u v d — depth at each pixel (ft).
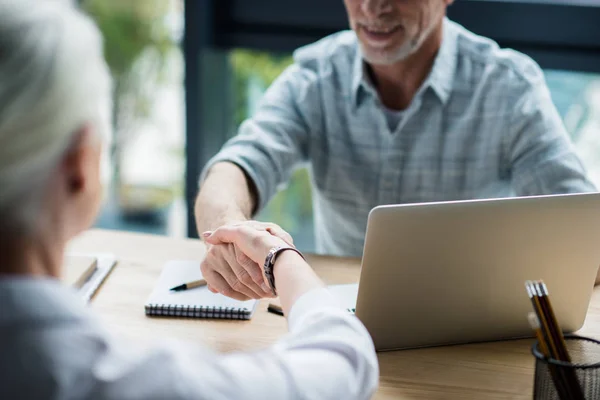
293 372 2.53
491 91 6.24
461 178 6.41
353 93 6.40
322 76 6.53
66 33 2.21
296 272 3.50
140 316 4.25
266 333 4.09
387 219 3.57
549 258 3.87
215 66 8.95
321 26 8.38
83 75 2.23
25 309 2.15
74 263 4.72
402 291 3.78
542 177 5.99
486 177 6.40
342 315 2.98
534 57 7.95
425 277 3.76
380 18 5.84
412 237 3.64
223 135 9.17
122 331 4.07
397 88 6.36
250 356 2.54
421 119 6.33
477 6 7.93
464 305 3.90
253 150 6.03
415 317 3.87
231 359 2.48
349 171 6.57
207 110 9.01
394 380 3.66
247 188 5.79
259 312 4.34
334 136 6.54
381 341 3.90
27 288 2.18
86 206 2.40
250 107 9.04
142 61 9.04
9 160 2.10
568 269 3.93
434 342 3.99
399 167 6.44
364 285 3.74
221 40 8.73
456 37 6.43
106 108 2.43
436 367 3.79
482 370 3.77
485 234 3.71
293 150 6.41
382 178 6.49
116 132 9.28
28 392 2.10
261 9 8.50
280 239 3.91
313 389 2.56
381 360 3.84
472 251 3.75
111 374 2.18
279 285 3.50
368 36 5.98
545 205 3.72
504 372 3.76
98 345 2.22
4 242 2.20
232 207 5.15
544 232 3.78
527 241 3.78
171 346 2.33
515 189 6.20
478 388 3.60
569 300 4.03
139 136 9.28
